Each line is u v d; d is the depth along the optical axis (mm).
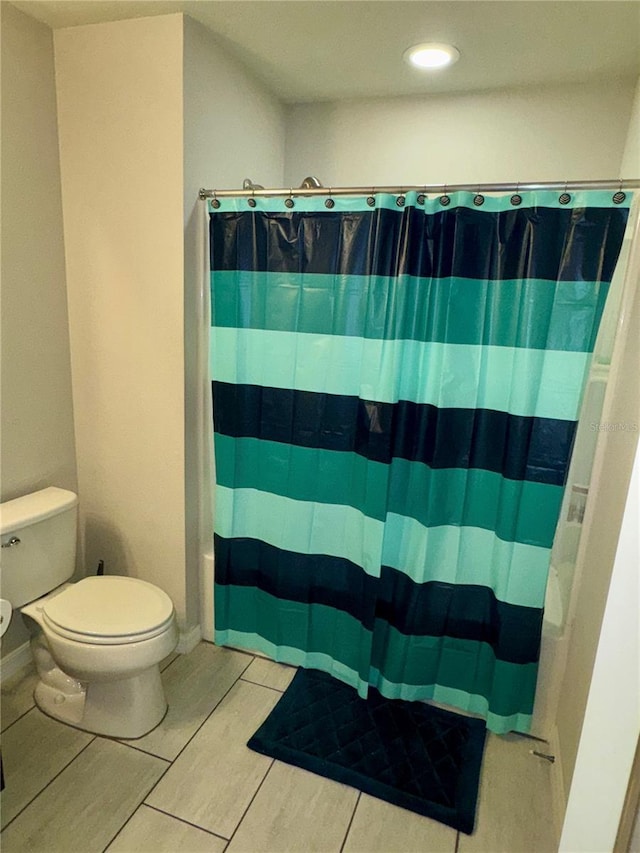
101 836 1413
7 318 1812
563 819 1349
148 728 1745
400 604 1818
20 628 2010
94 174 1878
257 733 1762
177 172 1758
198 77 1754
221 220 1788
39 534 1789
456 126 2205
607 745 1180
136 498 2119
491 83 2068
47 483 2057
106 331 2004
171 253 1832
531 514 1592
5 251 1771
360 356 1730
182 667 2064
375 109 2283
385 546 1804
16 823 1436
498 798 1581
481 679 1828
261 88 2146
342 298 1705
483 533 1717
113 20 1718
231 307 1821
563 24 1602
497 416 1621
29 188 1820
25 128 1771
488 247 1537
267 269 1775
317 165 2412
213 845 1406
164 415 1986
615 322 1502
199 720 1810
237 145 2033
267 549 2008
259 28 1712
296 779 1606
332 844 1425
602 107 2021
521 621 1663
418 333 1644
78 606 1712
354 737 1766
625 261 1459
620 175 2041
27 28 1723
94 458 2156
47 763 1623
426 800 1553
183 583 2113
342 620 1953
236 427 1911
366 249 1656
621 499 1238
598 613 1331
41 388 1980
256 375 1881
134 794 1535
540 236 1459
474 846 1436
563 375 1505
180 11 1628
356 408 1773
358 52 1850
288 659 2070
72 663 1610
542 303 1487
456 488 1698
